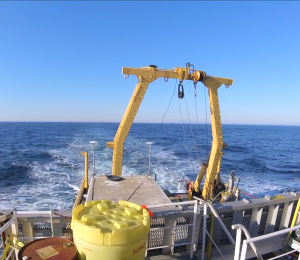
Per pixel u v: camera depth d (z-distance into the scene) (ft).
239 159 93.45
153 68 22.31
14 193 44.47
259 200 15.37
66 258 6.86
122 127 22.41
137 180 20.11
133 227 6.89
